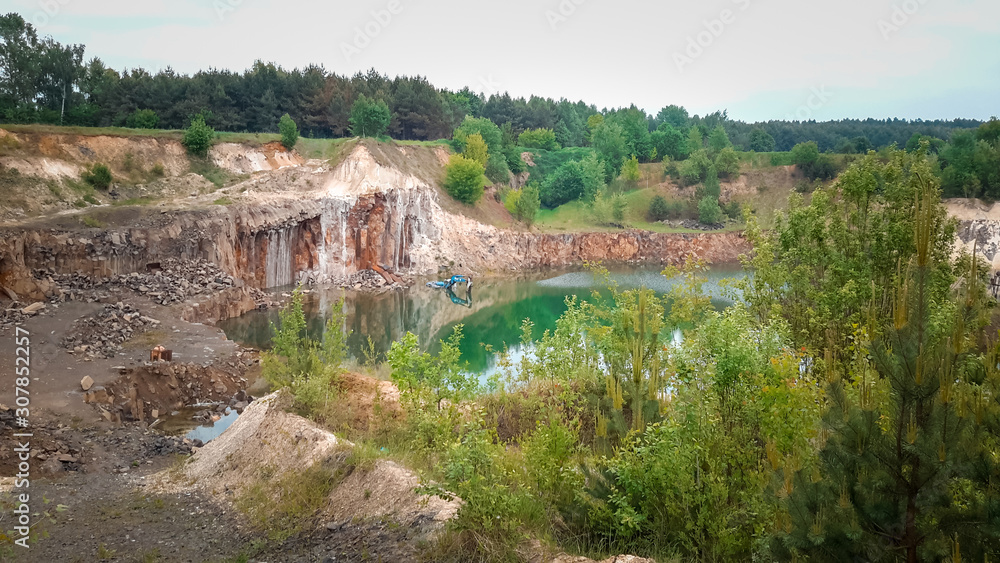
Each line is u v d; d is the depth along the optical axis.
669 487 11.56
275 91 105.75
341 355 23.55
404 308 66.69
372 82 126.00
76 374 28.12
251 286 65.81
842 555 8.28
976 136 95.75
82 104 88.44
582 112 195.38
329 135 110.75
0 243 41.12
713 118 199.12
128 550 14.15
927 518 8.37
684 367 14.09
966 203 81.75
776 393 12.13
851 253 22.00
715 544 10.90
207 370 31.55
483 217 106.06
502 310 68.38
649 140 152.25
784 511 9.15
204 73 101.44
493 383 21.06
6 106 78.00
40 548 14.18
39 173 60.41
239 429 20.03
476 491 11.36
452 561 11.16
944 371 8.04
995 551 8.08
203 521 15.68
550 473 12.91
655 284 85.81
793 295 23.12
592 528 11.87
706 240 115.44
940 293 18.53
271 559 13.14
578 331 22.67
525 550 10.98
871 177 21.92
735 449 12.36
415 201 90.56
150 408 28.36
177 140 79.12
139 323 37.97
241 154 83.81
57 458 20.31
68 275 45.78
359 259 81.44
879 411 9.22
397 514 13.22
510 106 158.75
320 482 15.59
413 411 17.45
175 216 58.53
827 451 8.88
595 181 129.12
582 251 111.44
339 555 12.58
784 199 127.50
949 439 8.05
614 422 14.90
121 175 70.25
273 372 22.64
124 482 19.11
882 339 8.73
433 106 126.69
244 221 65.00
